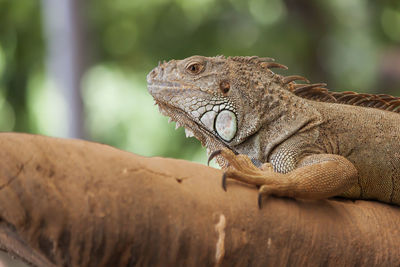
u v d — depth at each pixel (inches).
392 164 213.0
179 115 216.4
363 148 213.2
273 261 167.3
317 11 805.2
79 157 146.4
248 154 211.6
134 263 148.5
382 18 851.4
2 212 130.6
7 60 800.3
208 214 158.7
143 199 149.1
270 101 210.5
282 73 766.5
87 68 730.2
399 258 186.7
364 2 836.0
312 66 790.5
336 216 181.8
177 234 152.5
